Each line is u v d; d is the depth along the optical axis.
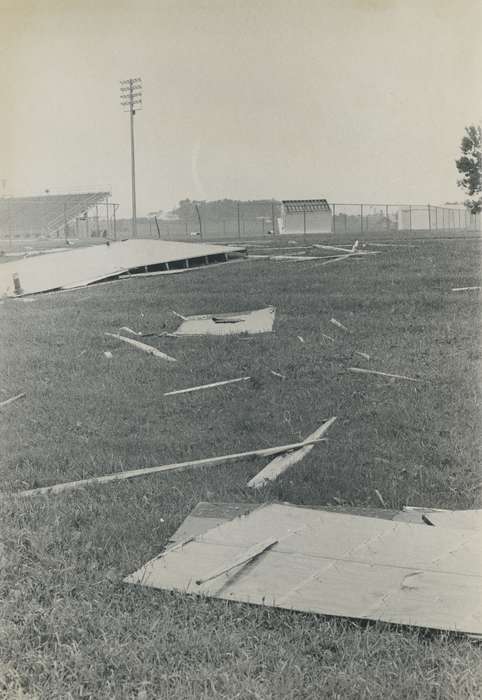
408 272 16.36
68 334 12.98
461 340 10.73
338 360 10.30
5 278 19.56
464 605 4.07
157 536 5.33
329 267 18.00
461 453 6.78
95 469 7.00
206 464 6.89
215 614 4.18
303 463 6.75
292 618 4.11
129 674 3.84
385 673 3.65
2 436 8.05
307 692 3.59
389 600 4.15
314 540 4.98
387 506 5.86
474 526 5.23
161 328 13.20
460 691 3.49
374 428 7.68
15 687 3.87
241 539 5.07
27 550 5.21
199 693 3.61
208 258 20.61
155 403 9.00
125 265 19.92
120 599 4.48
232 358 10.73
